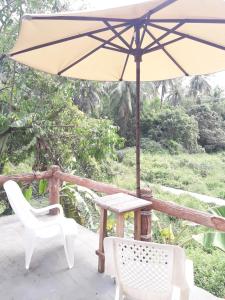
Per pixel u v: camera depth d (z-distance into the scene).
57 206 2.96
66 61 2.51
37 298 2.14
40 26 1.71
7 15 5.37
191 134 21.23
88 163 6.27
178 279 1.46
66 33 1.88
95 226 4.83
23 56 2.23
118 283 1.62
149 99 22.05
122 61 2.79
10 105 5.52
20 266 2.59
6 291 2.22
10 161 5.56
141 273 1.51
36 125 5.14
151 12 1.46
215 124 22.41
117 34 2.12
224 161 19.55
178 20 1.70
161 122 21.61
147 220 2.31
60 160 5.67
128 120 20.62
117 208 2.12
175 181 15.41
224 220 1.86
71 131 5.90
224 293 4.72
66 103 5.99
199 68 2.65
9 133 5.17
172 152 20.44
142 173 16.12
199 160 19.06
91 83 6.29
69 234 2.57
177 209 2.13
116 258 1.55
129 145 20.77
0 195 5.52
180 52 2.54
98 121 6.15
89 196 5.00
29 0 5.33
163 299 1.53
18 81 5.48
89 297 2.16
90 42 2.35
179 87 24.33
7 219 3.70
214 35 2.06
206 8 1.48
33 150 5.57
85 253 2.84
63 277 2.43
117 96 19.59
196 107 23.08
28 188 4.88
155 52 2.63
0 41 5.29
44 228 2.58
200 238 2.34
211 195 13.66
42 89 5.71
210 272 5.26
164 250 1.41
